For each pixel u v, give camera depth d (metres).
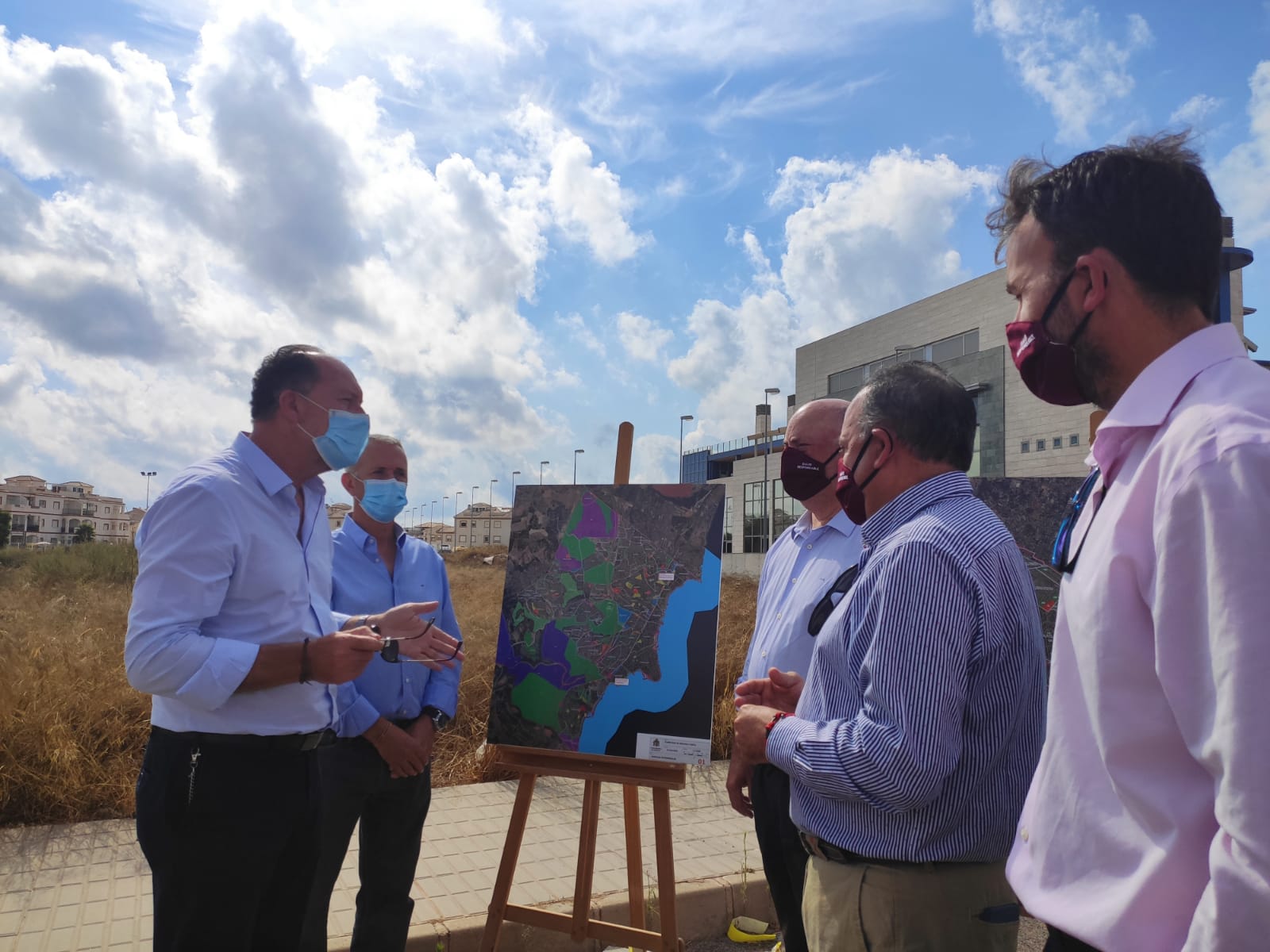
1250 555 0.91
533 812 4.79
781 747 1.78
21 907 3.46
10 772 4.47
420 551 3.37
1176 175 1.20
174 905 2.06
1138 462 1.14
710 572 3.07
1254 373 1.06
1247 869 0.88
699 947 3.58
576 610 3.16
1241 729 0.89
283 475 2.31
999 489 4.09
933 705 1.54
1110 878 1.12
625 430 3.51
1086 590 1.15
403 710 3.02
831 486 2.70
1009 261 1.40
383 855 2.98
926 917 1.67
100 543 19.52
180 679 1.96
